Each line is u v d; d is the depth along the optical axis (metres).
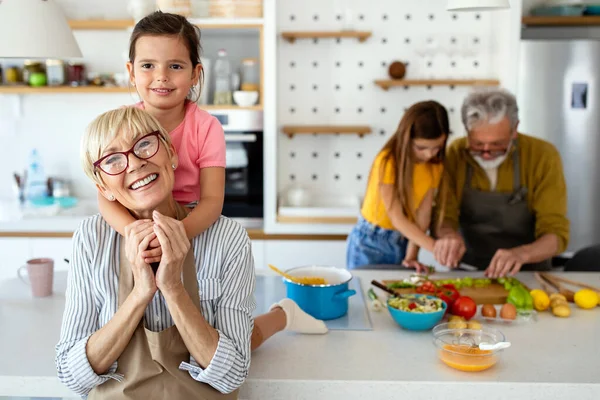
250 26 3.52
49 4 1.95
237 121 3.60
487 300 1.97
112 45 3.87
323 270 2.02
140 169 1.22
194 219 1.33
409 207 2.46
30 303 1.94
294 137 3.91
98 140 1.22
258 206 3.68
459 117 3.86
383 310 1.94
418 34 3.80
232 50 3.78
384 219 2.62
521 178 2.59
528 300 1.90
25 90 3.64
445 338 1.60
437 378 1.47
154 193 1.24
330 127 3.82
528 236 2.64
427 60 3.82
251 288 1.37
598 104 3.55
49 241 3.58
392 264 2.66
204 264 1.32
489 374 1.49
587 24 3.95
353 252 2.71
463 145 2.70
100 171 1.23
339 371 1.51
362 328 1.79
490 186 2.63
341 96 3.87
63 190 3.88
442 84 3.72
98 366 1.25
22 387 1.45
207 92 3.71
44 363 1.52
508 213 2.60
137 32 1.46
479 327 1.68
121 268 1.29
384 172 2.45
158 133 1.25
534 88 3.56
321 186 3.95
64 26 1.98
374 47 3.82
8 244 3.58
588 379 1.47
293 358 1.58
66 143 3.97
